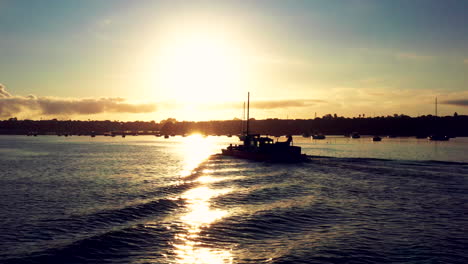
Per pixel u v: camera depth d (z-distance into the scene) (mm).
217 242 21703
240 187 42250
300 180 48094
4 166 70812
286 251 20172
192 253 19906
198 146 179125
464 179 47219
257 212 29141
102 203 33125
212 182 46562
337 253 19844
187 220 26516
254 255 19609
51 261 18688
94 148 153250
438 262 18500
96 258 19109
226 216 27750
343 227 25016
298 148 76062
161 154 110938
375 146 151250
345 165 64375
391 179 48031
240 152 87062
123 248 20547
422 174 51875
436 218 27531
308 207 31266
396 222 26375
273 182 46281
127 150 136875
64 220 26812
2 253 19750
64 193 39000
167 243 21438
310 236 22938
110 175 55469
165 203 32438
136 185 44500
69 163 77812
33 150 135125
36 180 50031
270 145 78750
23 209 30766
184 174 56125
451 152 107812
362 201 33969
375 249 20484
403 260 18812
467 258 19062
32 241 21844
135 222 25891
